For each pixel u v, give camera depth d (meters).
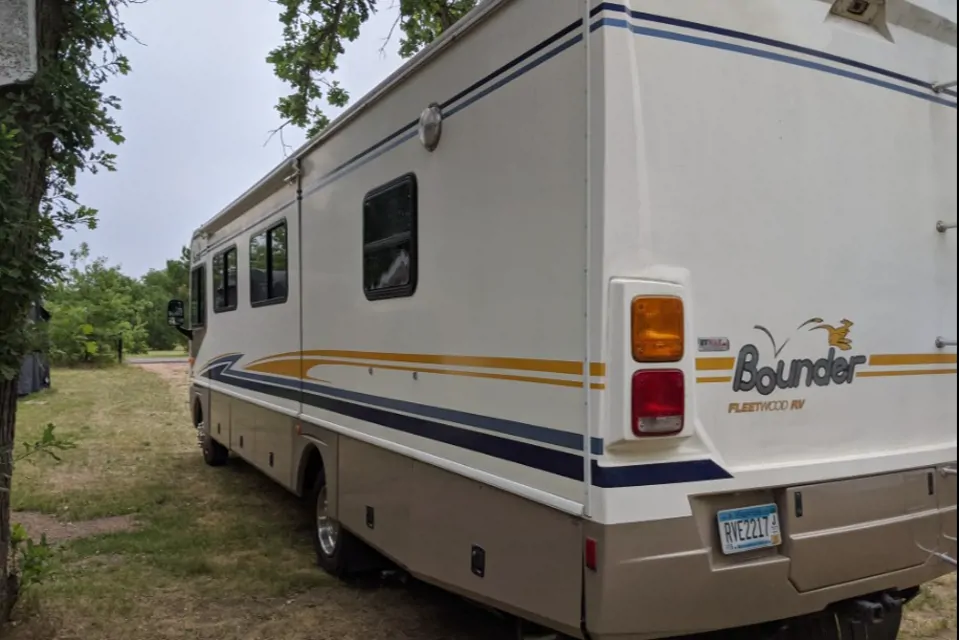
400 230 3.58
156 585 4.44
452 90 3.17
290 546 5.23
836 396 2.76
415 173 3.46
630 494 2.32
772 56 2.65
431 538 3.29
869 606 2.78
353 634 3.79
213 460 8.02
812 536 2.60
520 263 2.72
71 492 6.85
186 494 6.81
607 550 2.29
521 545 2.69
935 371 3.05
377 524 3.81
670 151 2.45
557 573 2.50
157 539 5.37
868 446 2.84
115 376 20.94
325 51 8.83
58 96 3.54
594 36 2.39
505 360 2.80
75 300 20.52
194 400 8.68
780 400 2.63
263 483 7.27
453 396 3.13
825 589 2.64
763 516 2.55
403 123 3.57
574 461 2.43
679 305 2.38
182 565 4.74
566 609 2.46
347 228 4.20
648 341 2.32
